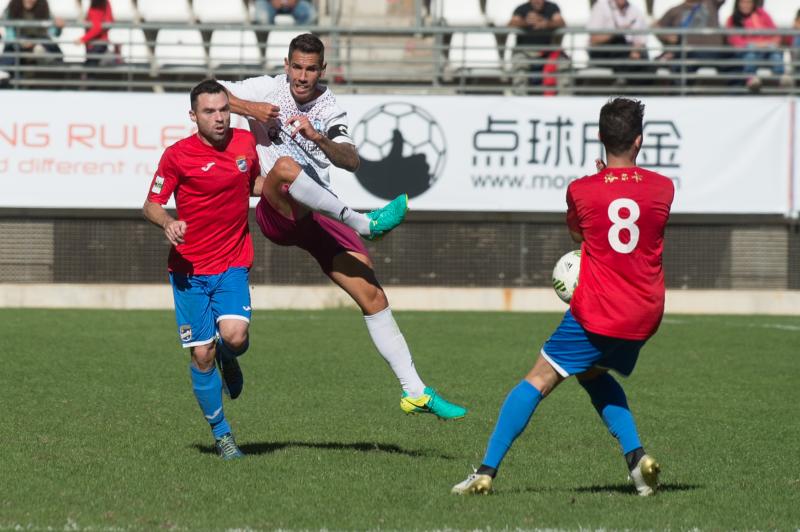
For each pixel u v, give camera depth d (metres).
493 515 20.17
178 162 23.97
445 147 62.88
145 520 19.61
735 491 22.70
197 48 76.88
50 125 62.03
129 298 63.44
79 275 63.72
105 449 26.25
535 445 27.77
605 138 21.22
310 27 67.25
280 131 26.47
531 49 65.25
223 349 25.41
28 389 35.78
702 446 27.92
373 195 62.91
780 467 25.39
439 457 25.97
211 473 23.69
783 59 72.31
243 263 24.88
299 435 28.83
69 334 50.41
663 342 50.53
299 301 64.00
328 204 24.75
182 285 24.67
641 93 70.00
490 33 74.56
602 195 20.64
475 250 64.19
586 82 71.00
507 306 63.94
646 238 20.59
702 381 39.53
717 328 55.97
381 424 30.59
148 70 66.19
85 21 71.00
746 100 63.03
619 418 21.88
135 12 77.25
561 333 21.08
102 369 40.47
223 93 23.89
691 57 71.75
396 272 64.31
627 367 21.44
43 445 26.66
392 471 24.14
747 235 64.44
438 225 64.19
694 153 63.06
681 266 64.62
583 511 20.58
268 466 24.45
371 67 75.62
